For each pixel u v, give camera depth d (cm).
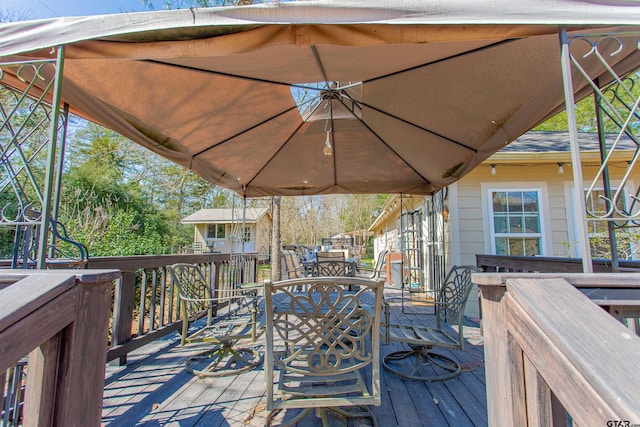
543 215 489
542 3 120
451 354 295
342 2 123
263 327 267
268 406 142
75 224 572
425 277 693
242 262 551
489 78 213
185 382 234
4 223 146
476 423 178
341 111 305
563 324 64
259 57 198
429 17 121
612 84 168
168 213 1517
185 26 127
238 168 403
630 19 117
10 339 65
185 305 248
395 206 1008
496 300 84
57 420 75
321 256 538
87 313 84
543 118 224
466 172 352
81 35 133
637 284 81
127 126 247
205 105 257
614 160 476
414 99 261
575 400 56
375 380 146
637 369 52
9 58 159
